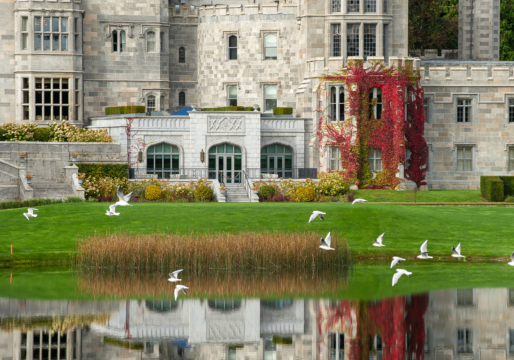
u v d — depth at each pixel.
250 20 104.25
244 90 104.75
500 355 35.66
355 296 47.00
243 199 84.69
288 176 96.56
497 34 110.12
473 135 97.56
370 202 82.31
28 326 40.28
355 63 92.44
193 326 40.84
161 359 35.41
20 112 97.38
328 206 70.56
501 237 62.81
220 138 93.00
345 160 92.50
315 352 36.72
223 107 98.19
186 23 107.25
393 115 92.50
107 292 47.97
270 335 39.19
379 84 92.56
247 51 104.44
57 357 35.25
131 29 103.56
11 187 76.94
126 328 40.38
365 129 92.62
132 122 91.69
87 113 102.31
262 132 95.44
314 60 95.19
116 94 103.38
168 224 63.69
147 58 104.25
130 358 35.44
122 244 54.03
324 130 93.88
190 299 46.62
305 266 54.38
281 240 55.00
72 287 49.19
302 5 98.94
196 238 55.00
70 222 63.69
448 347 36.94
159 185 83.19
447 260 58.03
